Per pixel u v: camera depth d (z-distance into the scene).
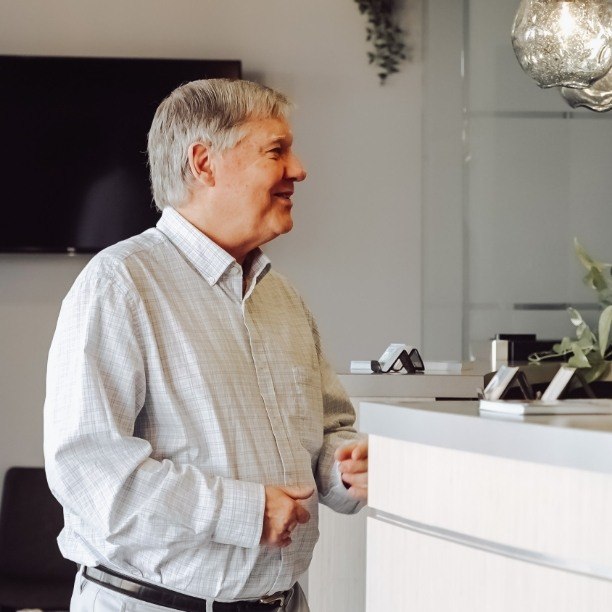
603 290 2.07
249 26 4.88
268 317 1.98
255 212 1.91
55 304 4.85
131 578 1.78
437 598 1.41
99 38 4.85
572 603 1.21
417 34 4.90
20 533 4.43
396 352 3.02
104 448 1.71
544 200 4.56
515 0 4.59
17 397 4.81
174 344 1.81
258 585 1.80
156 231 1.95
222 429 1.80
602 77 2.80
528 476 1.26
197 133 1.90
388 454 1.51
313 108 4.89
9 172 4.75
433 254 4.65
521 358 2.60
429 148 4.66
